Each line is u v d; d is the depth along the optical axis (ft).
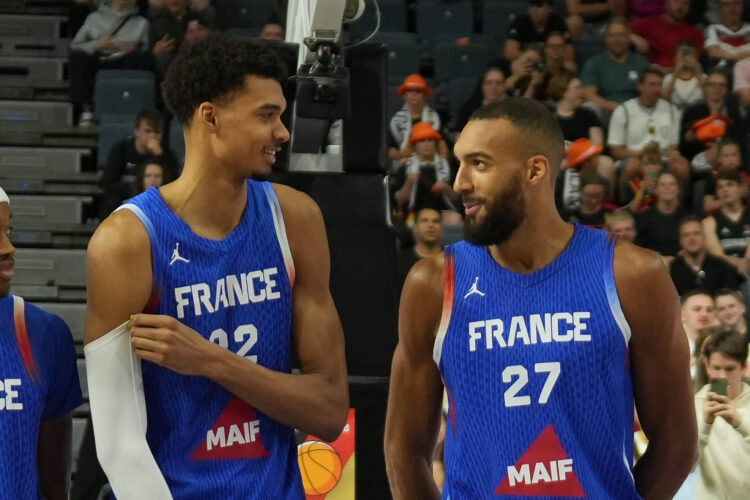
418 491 13.47
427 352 12.65
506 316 11.97
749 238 36.42
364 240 17.98
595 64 45.39
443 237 35.70
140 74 45.29
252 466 11.96
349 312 17.75
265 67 11.66
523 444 11.82
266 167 11.84
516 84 43.96
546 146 11.85
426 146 38.83
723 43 49.08
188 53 11.82
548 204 12.05
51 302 37.29
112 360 11.62
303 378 12.12
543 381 11.80
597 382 11.78
